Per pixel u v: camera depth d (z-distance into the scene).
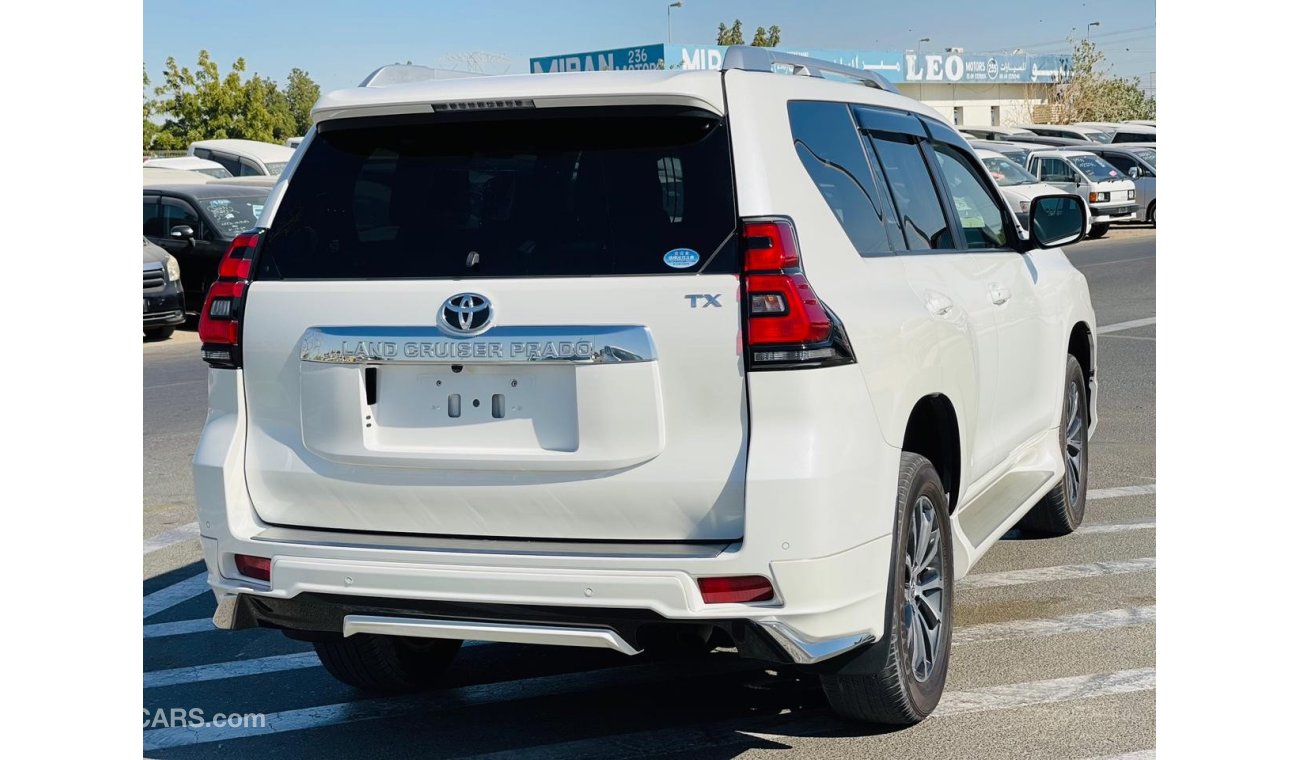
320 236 3.80
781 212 3.50
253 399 3.82
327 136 3.90
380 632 3.65
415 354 3.58
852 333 3.57
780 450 3.37
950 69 62.50
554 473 3.52
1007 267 5.44
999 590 5.59
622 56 40.81
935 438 4.45
